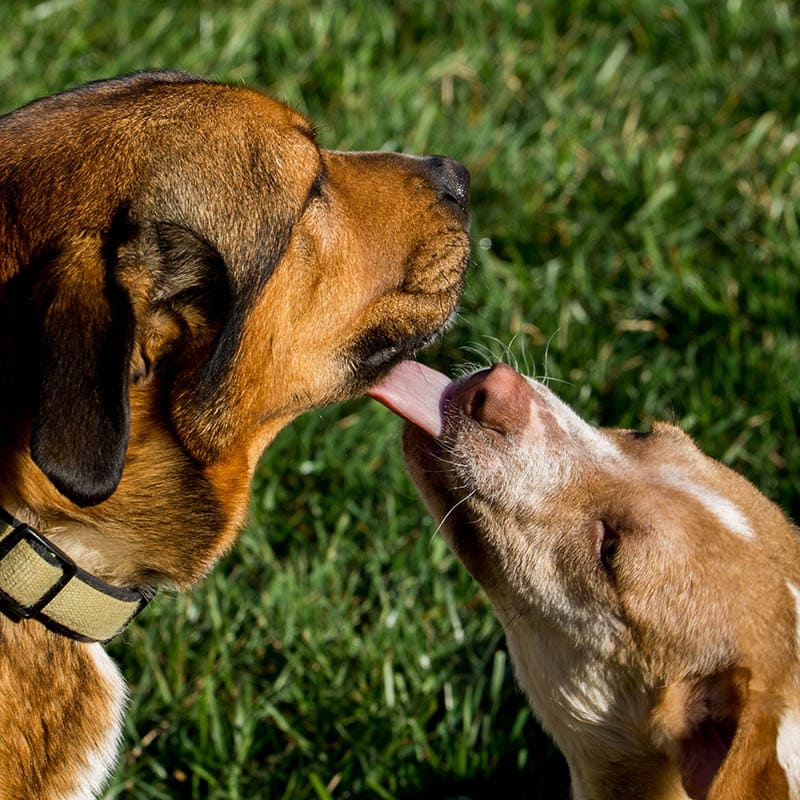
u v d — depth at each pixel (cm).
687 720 566
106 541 495
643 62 1105
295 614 742
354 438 833
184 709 704
